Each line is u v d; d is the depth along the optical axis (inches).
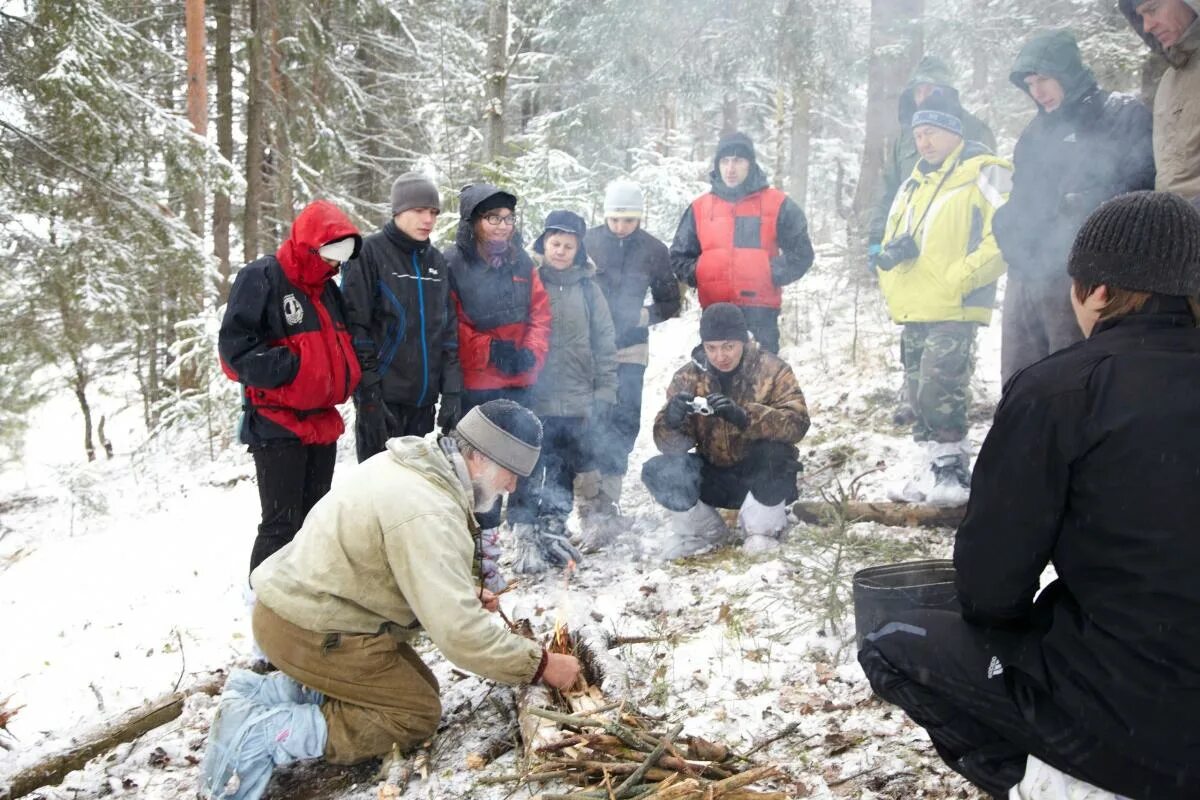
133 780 120.4
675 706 120.3
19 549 288.7
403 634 115.2
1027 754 75.9
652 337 373.1
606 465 194.2
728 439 175.0
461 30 586.2
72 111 350.0
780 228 201.6
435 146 509.7
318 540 110.7
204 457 355.6
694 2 397.1
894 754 103.0
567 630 130.6
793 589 149.6
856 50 401.4
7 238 365.1
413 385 161.8
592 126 457.7
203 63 426.6
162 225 383.9
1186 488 62.0
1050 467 66.9
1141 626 63.7
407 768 112.8
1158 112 138.7
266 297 139.6
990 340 264.4
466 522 114.6
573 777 102.7
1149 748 64.2
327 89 541.0
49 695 156.9
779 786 99.6
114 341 406.0
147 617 187.3
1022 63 151.6
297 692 117.2
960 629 79.7
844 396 248.7
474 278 170.9
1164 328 67.1
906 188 185.9
